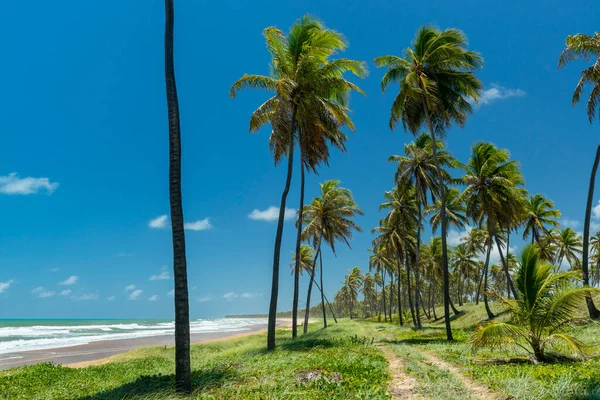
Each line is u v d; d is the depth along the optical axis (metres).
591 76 21.81
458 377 9.84
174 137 10.52
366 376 9.89
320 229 34.78
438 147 34.75
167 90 10.75
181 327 9.84
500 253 33.22
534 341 11.72
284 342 21.17
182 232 10.23
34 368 17.56
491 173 31.64
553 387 7.61
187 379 9.64
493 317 36.97
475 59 23.14
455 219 40.91
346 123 22.00
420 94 23.22
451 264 64.62
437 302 99.06
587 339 15.62
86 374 15.75
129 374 15.52
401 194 36.69
